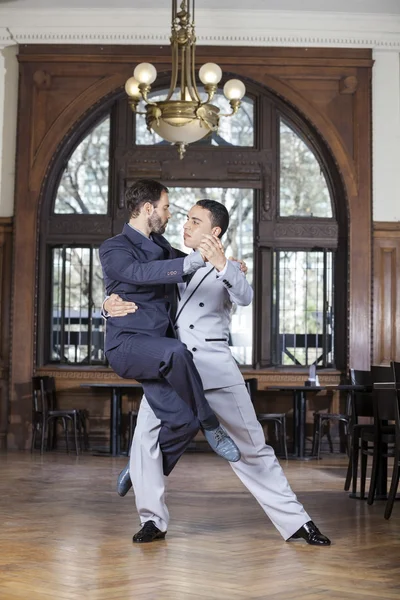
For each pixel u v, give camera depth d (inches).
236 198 458.3
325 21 446.9
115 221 452.8
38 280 447.8
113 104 456.8
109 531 187.6
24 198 445.4
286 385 444.5
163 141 457.1
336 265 456.1
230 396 169.9
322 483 296.8
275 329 453.7
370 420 436.1
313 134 454.9
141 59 446.0
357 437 264.2
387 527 197.6
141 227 170.9
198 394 161.2
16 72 450.9
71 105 446.9
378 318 449.4
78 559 154.7
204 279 172.1
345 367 446.3
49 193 454.9
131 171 452.8
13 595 126.2
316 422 422.3
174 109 319.6
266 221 452.8
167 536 180.2
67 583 134.6
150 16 444.1
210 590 130.4
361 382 291.6
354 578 140.5
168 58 445.4
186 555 158.7
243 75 447.2
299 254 457.7
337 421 439.8
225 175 452.1
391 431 246.2
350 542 175.8
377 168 451.5
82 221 453.4
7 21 444.8
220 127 458.6
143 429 172.9
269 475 173.0
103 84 446.6
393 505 233.9
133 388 442.6
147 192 170.4
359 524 202.1
